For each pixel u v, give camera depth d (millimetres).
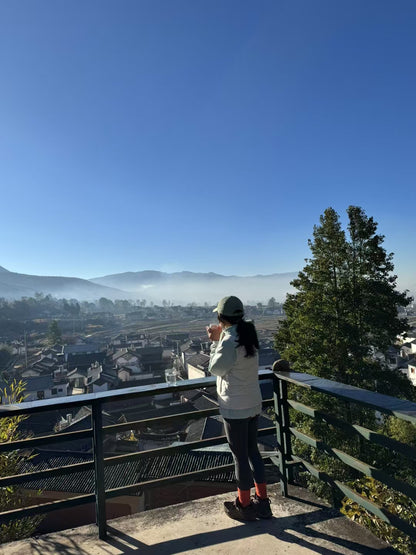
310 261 16891
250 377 2332
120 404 46625
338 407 12805
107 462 2436
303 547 2143
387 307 15016
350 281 15820
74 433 2398
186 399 43500
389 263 15320
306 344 15234
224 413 2338
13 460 4863
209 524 2459
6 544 2395
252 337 2316
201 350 74375
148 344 108750
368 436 1971
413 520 3455
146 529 2459
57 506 2385
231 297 2391
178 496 15227
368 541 2178
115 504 15383
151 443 28875
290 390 13203
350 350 14820
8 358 98812
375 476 1941
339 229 16125
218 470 2658
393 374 14492
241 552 2129
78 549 2289
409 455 1718
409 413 1649
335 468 11680
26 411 2225
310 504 2639
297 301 17297
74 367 85375
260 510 2432
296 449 13031
